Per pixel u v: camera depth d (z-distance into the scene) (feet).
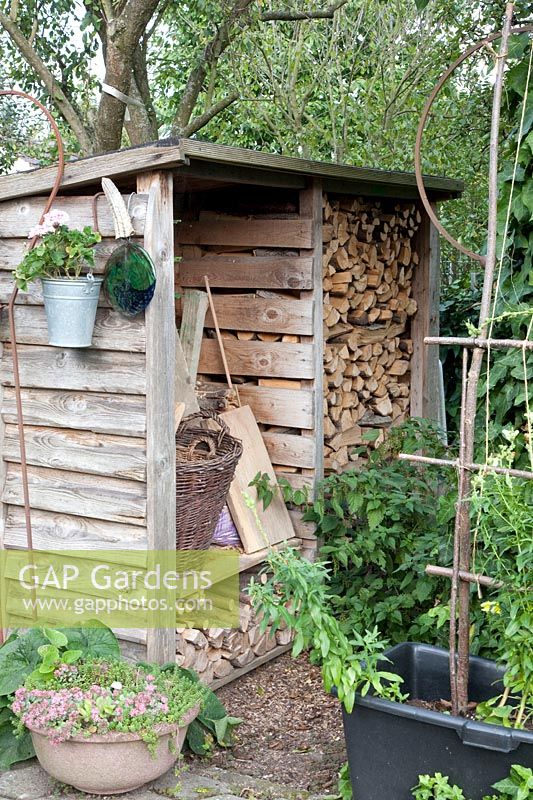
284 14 21.76
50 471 12.64
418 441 16.17
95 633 11.39
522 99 11.03
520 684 8.92
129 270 11.08
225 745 11.39
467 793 8.49
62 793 10.05
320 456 15.24
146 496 11.65
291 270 14.98
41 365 12.50
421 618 12.07
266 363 15.48
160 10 22.39
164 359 11.46
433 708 9.98
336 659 8.99
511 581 8.93
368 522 14.44
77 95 24.35
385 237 17.24
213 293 16.17
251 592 9.20
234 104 28.48
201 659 12.80
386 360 17.70
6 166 23.66
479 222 25.96
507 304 10.94
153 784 10.27
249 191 15.64
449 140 25.40
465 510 9.29
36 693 10.02
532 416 8.90
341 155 26.43
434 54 24.21
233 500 14.30
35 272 11.11
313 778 10.69
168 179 11.30
